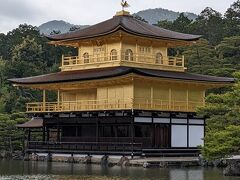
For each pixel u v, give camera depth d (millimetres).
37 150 85125
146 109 74875
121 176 55688
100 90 82438
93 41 87000
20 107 119875
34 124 89062
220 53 127750
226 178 52250
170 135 78250
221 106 54188
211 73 113000
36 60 151375
